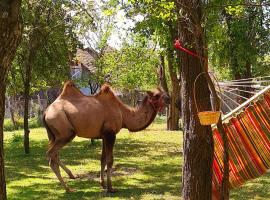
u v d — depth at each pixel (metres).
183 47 5.73
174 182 10.88
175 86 25.03
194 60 5.71
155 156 15.34
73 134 10.48
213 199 6.78
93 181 11.18
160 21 13.69
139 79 28.47
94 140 19.66
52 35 16.23
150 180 11.15
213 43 17.11
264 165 6.71
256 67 22.52
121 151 16.80
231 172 6.79
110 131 10.39
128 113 10.80
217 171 6.77
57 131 10.41
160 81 25.62
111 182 10.96
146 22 14.12
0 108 4.07
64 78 17.33
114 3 6.63
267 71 22.78
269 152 6.64
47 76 17.27
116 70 26.59
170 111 26.44
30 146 18.88
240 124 6.71
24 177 11.85
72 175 11.45
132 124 10.81
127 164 13.59
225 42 17.22
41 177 11.84
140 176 11.69
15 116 33.00
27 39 15.09
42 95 37.97
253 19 17.62
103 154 10.48
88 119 10.35
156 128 28.64
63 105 10.54
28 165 13.80
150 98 10.88
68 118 10.43
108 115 10.44
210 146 5.89
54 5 15.66
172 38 13.80
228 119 7.02
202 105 5.67
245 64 18.98
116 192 9.88
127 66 27.23
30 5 15.17
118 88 29.55
